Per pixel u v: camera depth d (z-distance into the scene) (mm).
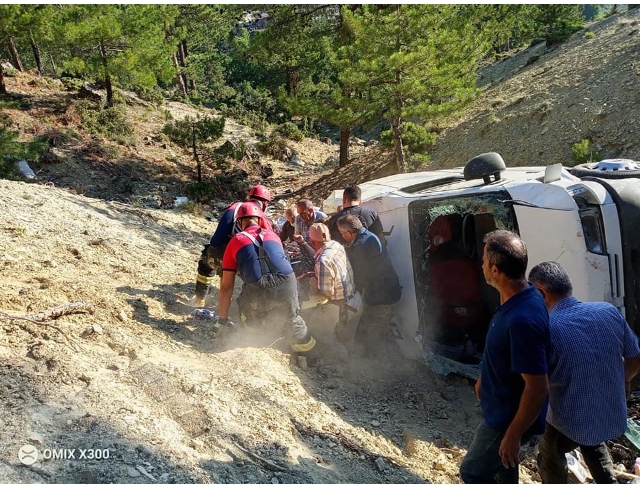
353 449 3697
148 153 19844
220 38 43531
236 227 5090
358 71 13000
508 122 14922
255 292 4547
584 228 4277
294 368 4648
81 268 5902
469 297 5168
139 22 21219
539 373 2656
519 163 13445
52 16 21047
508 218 4613
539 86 16094
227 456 3248
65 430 3107
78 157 17219
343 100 13711
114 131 20688
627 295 4270
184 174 18406
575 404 3082
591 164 5273
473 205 4828
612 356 3100
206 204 15648
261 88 37688
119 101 24359
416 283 5156
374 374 5000
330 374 4781
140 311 5113
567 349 3074
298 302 4918
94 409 3318
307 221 5992
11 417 3100
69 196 8812
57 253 6117
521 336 2682
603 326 3117
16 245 5926
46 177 15359
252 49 18188
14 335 3990
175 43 23969
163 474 2895
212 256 5293
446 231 5227
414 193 5590
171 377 3842
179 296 5793
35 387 3406
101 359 3967
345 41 16172
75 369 3672
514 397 2854
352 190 5262
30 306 4555
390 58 12312
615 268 4242
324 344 5262
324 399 4355
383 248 4996
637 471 3875
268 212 15070
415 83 12805
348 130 18312
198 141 18281
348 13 13383
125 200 15070
